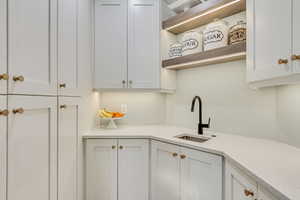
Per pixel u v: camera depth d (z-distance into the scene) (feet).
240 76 5.16
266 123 4.61
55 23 3.30
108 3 5.97
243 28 4.48
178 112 6.93
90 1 5.78
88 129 5.63
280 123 4.26
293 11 2.64
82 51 4.88
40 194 2.83
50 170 3.13
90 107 5.84
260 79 3.41
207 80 5.98
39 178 2.80
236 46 4.39
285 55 2.79
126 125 7.18
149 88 6.14
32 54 2.63
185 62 5.62
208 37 5.07
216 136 5.09
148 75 6.12
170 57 6.26
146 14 6.12
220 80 5.64
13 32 2.24
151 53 6.14
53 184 3.23
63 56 3.64
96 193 5.15
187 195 4.22
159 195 4.94
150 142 5.28
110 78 5.97
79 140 4.66
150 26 6.13
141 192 5.25
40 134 2.83
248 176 2.71
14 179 2.25
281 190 1.95
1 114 2.04
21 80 2.30
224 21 5.12
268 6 3.18
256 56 3.55
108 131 5.75
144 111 7.34
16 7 2.30
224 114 5.54
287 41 2.75
